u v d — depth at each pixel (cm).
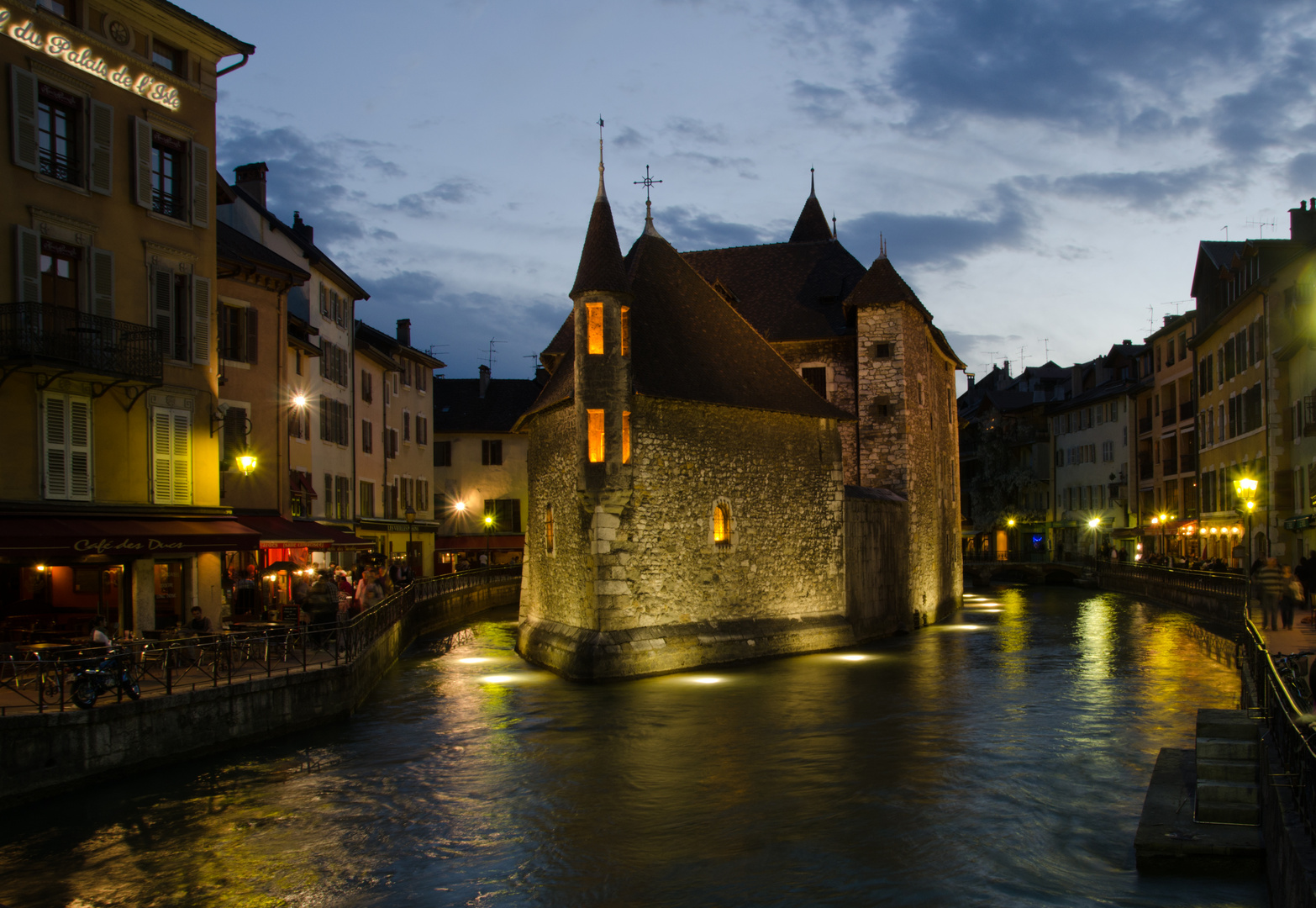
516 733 1772
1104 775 1448
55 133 1845
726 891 1062
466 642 3281
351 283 3903
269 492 2811
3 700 1412
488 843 1216
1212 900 984
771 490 2661
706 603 2478
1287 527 3066
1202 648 2797
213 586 2106
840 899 1035
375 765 1560
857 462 3356
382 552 4300
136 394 1930
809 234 3997
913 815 1289
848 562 2880
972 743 1647
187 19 2066
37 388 1761
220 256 2577
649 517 2356
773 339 3431
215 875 1120
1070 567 6016
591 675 2231
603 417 2311
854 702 2002
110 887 1088
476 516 5791
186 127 2088
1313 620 2117
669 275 2739
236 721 1639
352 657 1986
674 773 1500
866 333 3322
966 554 7738
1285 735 941
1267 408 3328
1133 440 5741
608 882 1095
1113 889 1027
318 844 1214
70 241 1844
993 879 1067
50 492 1773
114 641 1599
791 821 1279
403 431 4778
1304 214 3662
